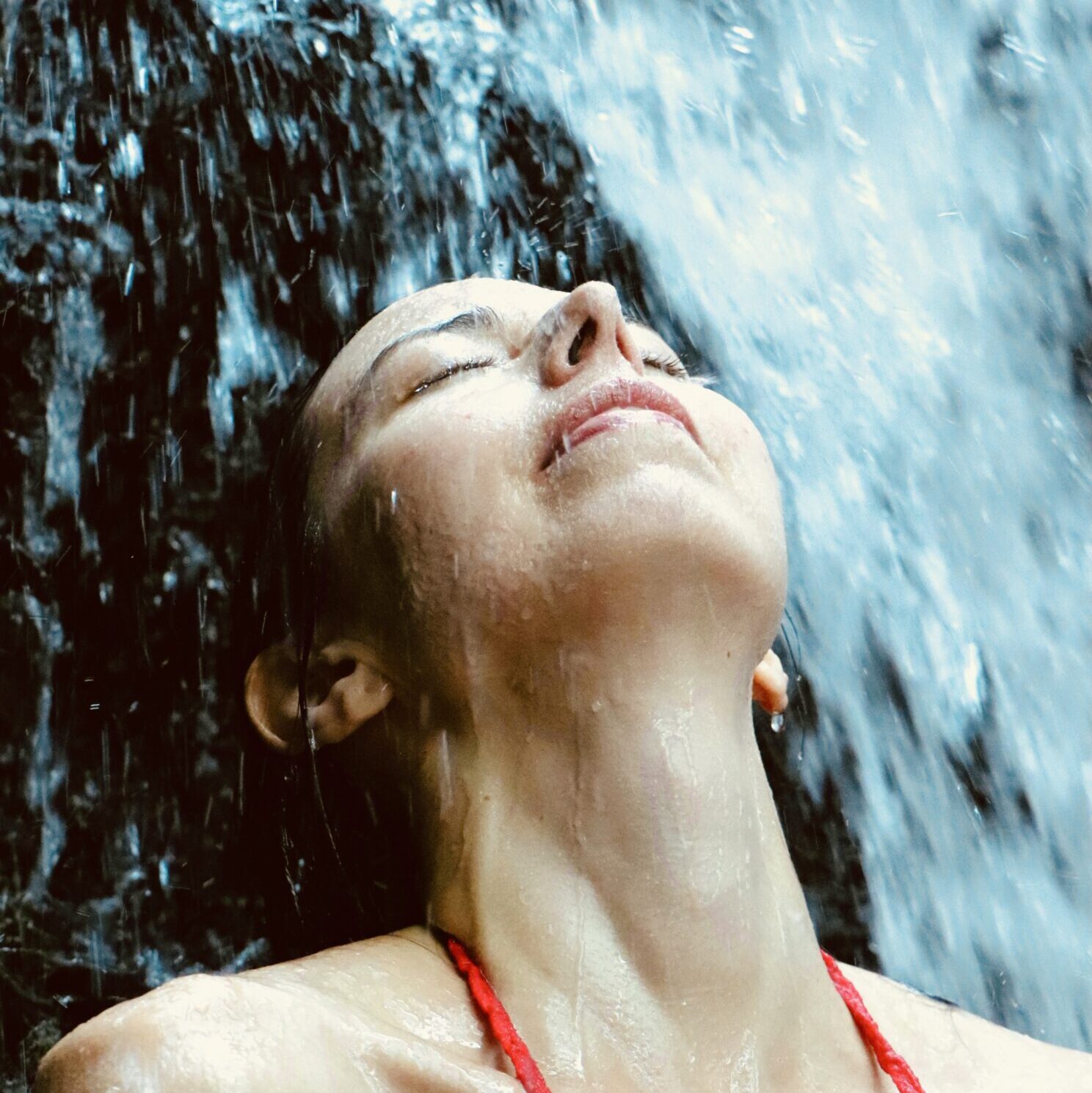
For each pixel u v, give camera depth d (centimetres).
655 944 419
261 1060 351
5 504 714
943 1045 463
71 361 730
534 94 817
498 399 458
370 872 509
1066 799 768
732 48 862
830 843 719
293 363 748
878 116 879
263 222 761
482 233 786
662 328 799
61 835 689
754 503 465
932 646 773
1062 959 736
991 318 857
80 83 764
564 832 428
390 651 459
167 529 719
